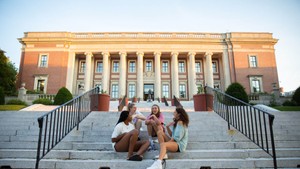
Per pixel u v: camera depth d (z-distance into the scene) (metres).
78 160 4.23
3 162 4.21
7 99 23.83
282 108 13.23
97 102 8.76
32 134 5.92
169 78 34.25
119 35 33.53
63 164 4.09
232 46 32.72
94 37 32.78
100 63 35.19
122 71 31.80
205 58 34.75
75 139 5.43
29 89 30.38
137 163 4.02
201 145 4.97
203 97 9.45
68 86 30.98
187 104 20.92
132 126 4.79
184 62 35.38
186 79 34.31
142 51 32.62
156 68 32.06
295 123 7.00
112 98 32.91
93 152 4.44
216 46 32.97
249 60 32.12
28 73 31.11
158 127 4.59
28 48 32.19
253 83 31.28
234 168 4.15
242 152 4.55
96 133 5.67
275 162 3.96
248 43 32.81
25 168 4.18
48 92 30.31
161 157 3.82
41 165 4.09
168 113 7.75
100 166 4.05
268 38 32.62
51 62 31.62
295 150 4.73
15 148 5.15
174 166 4.08
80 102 6.17
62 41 32.41
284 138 5.63
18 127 6.44
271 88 31.00
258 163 4.20
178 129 4.43
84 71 34.38
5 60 28.69
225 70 32.03
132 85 33.88
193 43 32.88
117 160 4.20
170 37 32.84
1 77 27.50
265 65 31.97
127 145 4.32
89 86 31.39
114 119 6.82
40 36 32.69
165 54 34.03
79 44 32.75
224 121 6.79
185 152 4.46
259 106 11.03
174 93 31.19
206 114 7.58
